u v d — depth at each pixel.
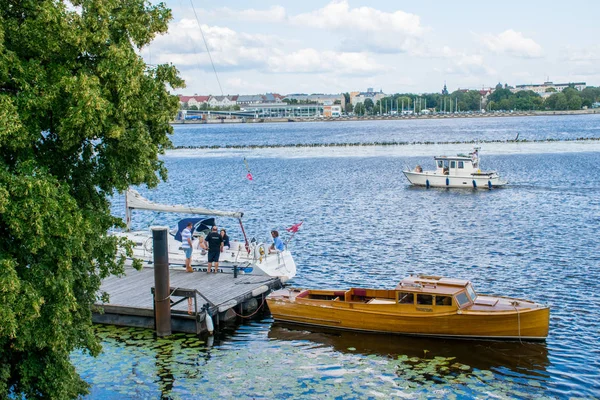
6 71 15.44
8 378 17.14
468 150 128.75
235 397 21.44
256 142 181.25
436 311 26.16
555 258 38.25
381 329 27.09
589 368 22.97
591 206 56.94
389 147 145.25
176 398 21.42
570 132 186.50
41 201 14.98
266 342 26.53
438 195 67.44
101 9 16.75
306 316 28.39
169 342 26.34
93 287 18.86
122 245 19.77
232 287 30.81
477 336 25.84
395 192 70.75
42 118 16.89
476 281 34.03
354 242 44.69
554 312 28.70
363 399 21.09
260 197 68.69
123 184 18.52
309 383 22.44
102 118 15.94
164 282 26.59
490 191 69.25
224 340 26.70
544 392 21.30
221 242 34.53
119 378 22.91
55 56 16.81
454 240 44.47
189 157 130.50
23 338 15.63
